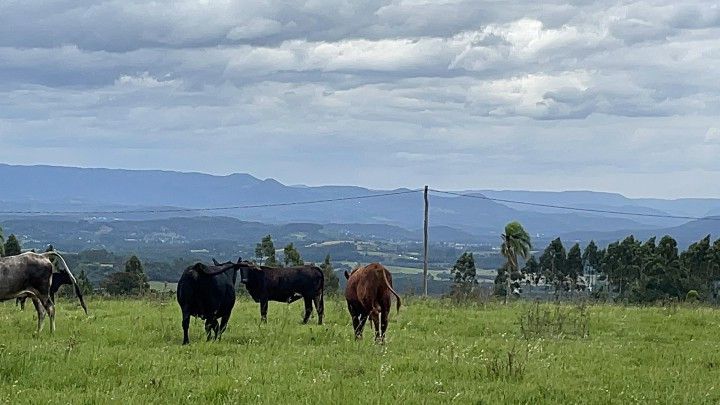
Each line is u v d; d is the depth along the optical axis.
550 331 21.23
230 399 12.01
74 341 16.75
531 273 71.56
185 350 17.14
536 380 14.08
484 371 14.67
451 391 12.98
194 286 18.84
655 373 15.17
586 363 16.12
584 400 12.64
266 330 21.28
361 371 14.76
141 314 25.27
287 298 25.55
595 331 22.33
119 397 12.04
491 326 23.02
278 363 15.34
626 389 13.53
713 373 15.49
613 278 68.44
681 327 24.03
